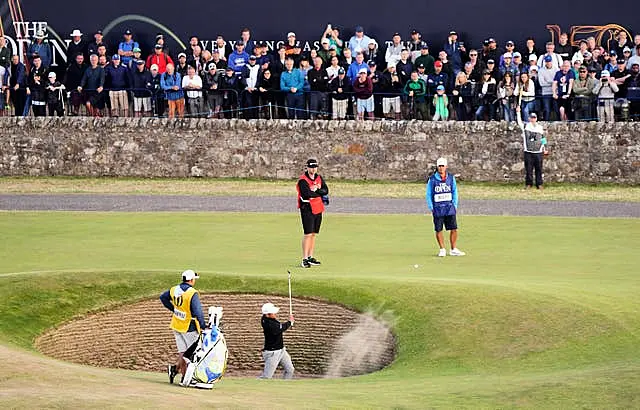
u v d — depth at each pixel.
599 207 107.06
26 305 64.75
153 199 112.06
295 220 101.06
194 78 122.06
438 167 83.44
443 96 120.25
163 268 77.94
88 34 124.94
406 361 58.53
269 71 120.38
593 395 46.56
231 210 106.25
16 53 125.81
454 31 121.69
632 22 121.00
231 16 123.69
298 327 65.38
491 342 59.03
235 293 67.38
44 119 123.38
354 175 120.19
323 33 123.12
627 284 70.31
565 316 61.00
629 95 118.25
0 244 89.75
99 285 67.94
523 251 86.00
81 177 123.31
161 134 122.19
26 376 44.91
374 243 89.94
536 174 116.31
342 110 121.50
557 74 118.12
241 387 49.47
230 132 121.38
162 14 124.44
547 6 121.19
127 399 41.97
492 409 45.22
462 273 75.81
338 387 50.78
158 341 65.81
